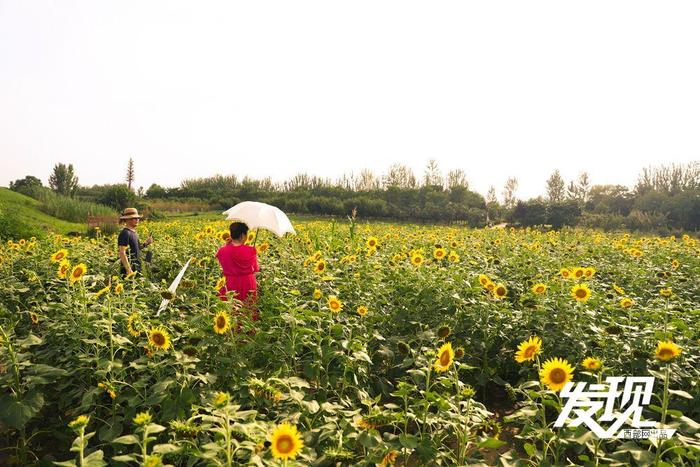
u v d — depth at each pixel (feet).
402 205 177.06
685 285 25.68
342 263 25.17
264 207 21.57
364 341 14.97
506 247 39.11
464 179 228.43
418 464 10.61
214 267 24.84
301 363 14.46
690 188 194.90
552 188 216.33
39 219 109.50
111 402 12.51
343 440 10.01
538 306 17.56
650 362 13.32
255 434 8.77
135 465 10.95
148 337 12.12
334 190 202.69
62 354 13.85
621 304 17.49
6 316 17.51
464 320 17.88
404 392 10.85
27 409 10.44
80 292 15.21
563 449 10.42
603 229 135.44
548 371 9.97
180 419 10.30
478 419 10.58
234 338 14.46
